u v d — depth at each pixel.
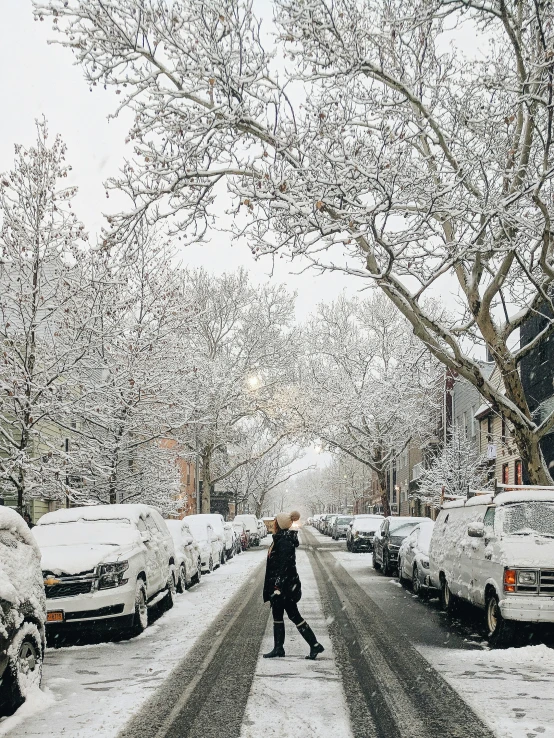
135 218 12.11
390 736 5.98
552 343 26.23
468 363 15.20
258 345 41.09
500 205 12.37
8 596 6.84
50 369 18.02
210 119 11.48
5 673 6.78
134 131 11.27
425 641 10.55
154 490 26.02
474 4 11.89
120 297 20.61
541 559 9.87
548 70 11.37
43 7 10.65
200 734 6.07
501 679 8.07
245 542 40.12
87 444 21.42
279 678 8.10
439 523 14.91
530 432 15.34
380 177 11.51
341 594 16.83
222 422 40.50
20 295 17.41
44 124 17.44
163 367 22.23
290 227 11.77
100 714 6.76
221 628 11.84
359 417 43.16
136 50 11.01
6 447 17.12
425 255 13.22
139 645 10.70
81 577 10.80
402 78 12.88
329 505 123.38
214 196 12.05
